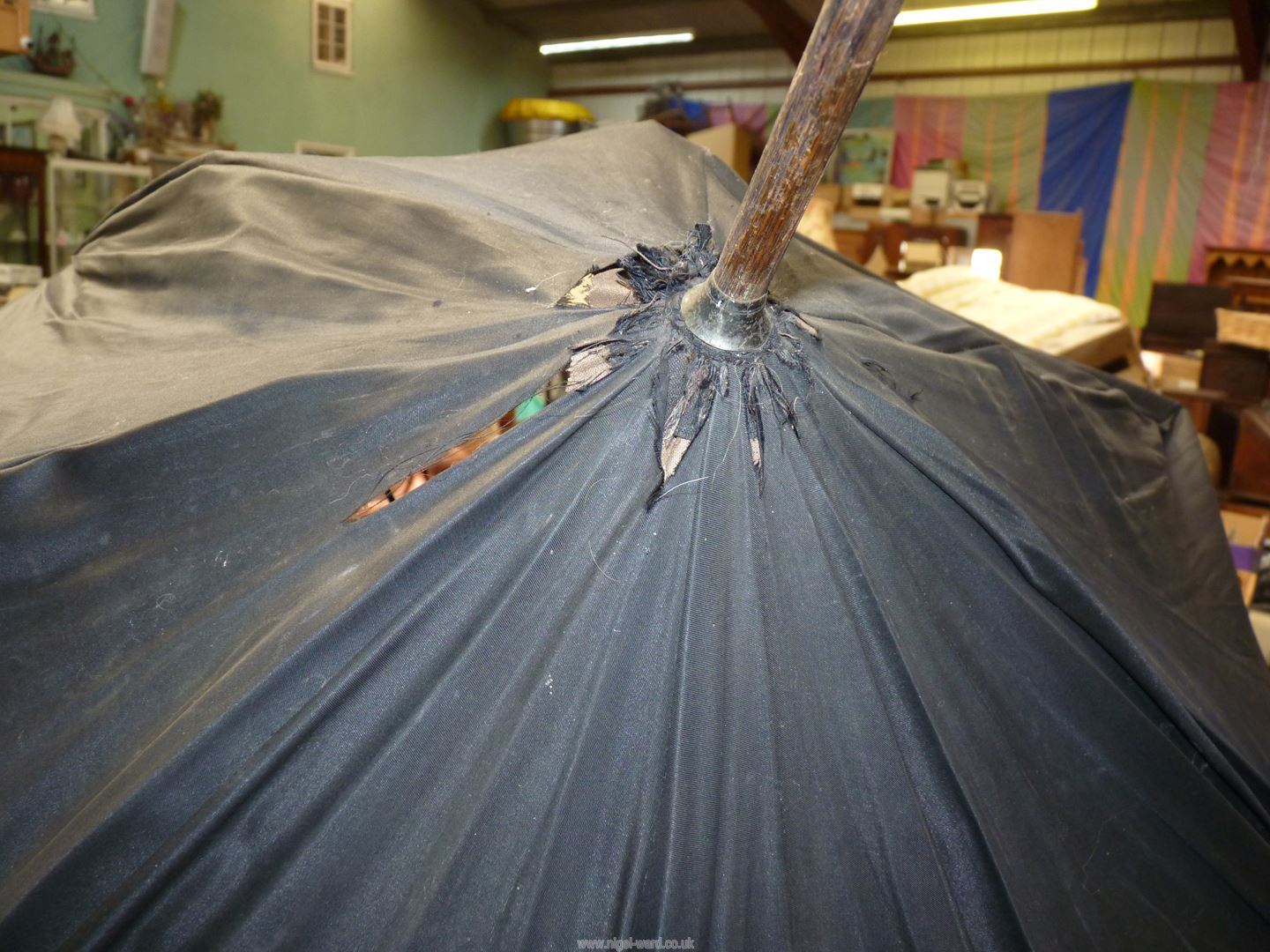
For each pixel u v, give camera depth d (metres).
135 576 1.07
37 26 7.70
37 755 0.98
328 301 1.40
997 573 1.23
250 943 0.88
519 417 1.21
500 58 11.85
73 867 0.87
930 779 1.07
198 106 8.59
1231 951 1.22
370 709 0.95
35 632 1.04
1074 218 5.84
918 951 0.99
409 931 0.89
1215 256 8.55
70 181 6.82
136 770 0.92
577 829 0.95
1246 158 8.48
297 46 9.48
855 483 1.18
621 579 1.04
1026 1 7.94
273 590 1.03
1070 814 1.19
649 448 1.09
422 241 1.47
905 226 7.30
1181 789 1.24
